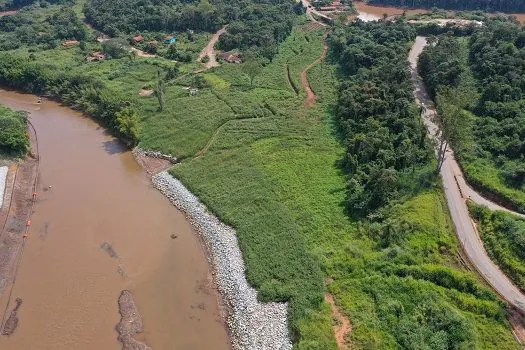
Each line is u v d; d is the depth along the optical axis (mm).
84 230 77375
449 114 79250
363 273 64125
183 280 68188
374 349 53094
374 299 60188
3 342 58312
